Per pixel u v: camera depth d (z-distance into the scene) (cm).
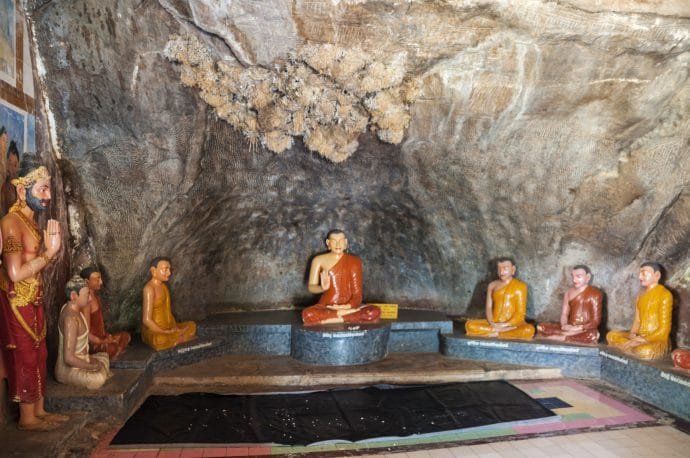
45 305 464
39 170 387
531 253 660
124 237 549
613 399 524
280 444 417
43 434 385
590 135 560
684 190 555
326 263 665
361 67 498
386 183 678
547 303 670
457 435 441
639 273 573
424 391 539
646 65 493
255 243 730
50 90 473
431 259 749
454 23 461
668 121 534
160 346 562
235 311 740
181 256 649
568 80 511
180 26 473
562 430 452
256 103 525
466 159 608
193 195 594
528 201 621
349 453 409
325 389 548
